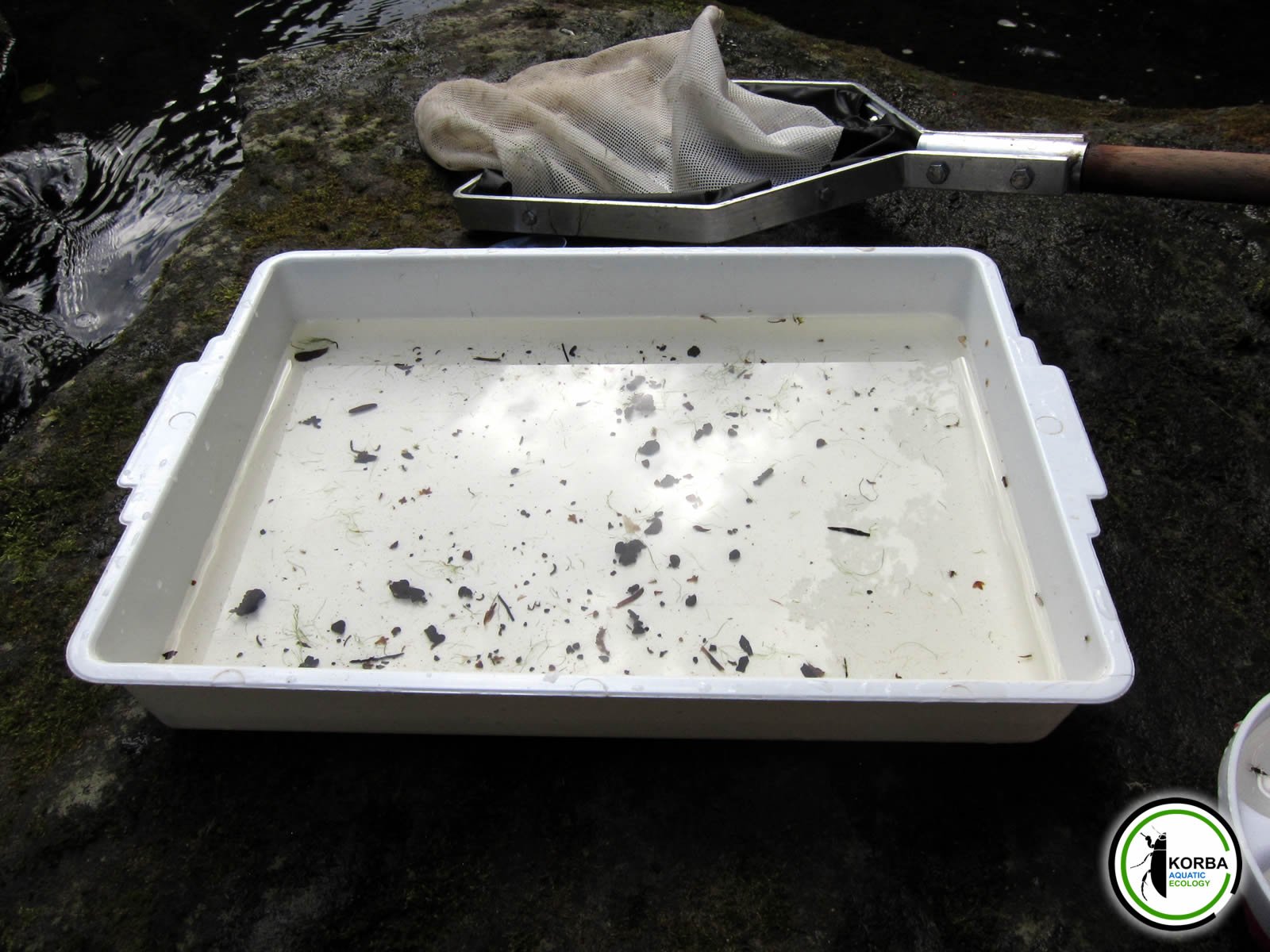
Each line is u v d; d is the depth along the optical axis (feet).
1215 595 1.89
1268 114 3.05
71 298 3.13
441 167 2.97
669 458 2.12
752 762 1.69
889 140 2.50
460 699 1.53
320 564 1.97
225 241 2.78
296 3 4.49
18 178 3.51
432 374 2.29
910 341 2.28
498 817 1.64
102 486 2.17
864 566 1.93
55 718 1.79
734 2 4.46
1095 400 2.22
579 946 1.52
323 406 2.24
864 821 1.62
